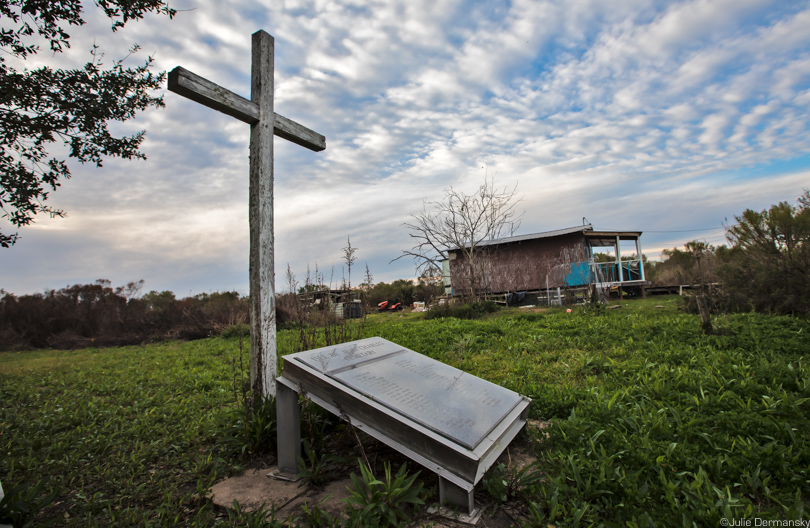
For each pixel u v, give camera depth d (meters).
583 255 19.53
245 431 3.36
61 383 6.88
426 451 2.41
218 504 2.61
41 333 17.55
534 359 6.14
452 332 9.02
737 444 2.74
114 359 10.45
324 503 2.53
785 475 2.36
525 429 3.34
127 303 20.72
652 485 2.35
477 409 2.87
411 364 3.46
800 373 4.11
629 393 4.09
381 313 22.61
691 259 19.53
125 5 5.16
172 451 3.57
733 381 4.00
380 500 2.32
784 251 8.77
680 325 7.09
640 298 18.48
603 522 2.09
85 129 5.54
